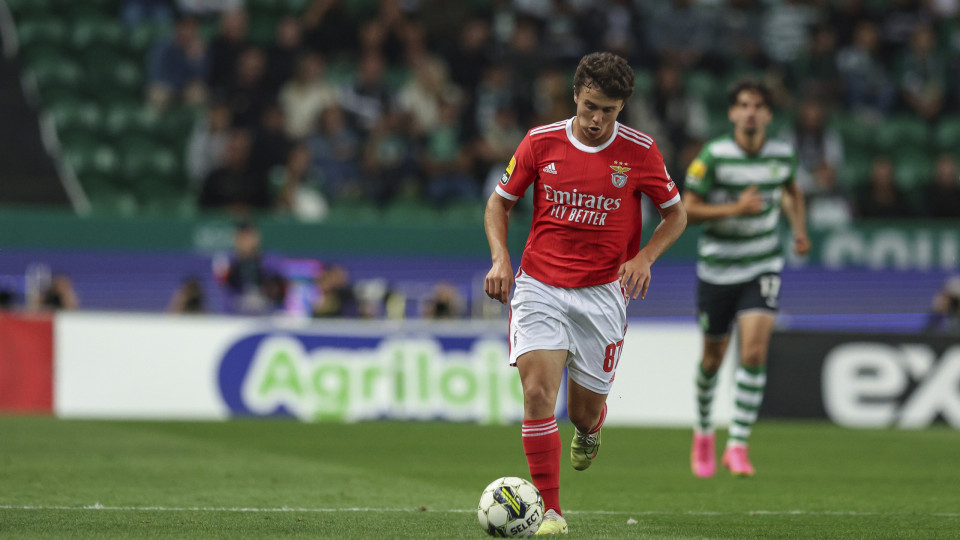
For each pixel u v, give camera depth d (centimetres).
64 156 5791
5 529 1678
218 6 6819
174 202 5738
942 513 2095
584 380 1744
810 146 6209
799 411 4338
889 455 3334
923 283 5616
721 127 6444
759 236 2698
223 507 2008
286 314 4772
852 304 5550
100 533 1642
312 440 3494
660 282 5441
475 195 5697
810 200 5891
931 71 6944
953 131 6675
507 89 6038
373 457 3048
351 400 4191
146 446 3200
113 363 4138
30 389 4103
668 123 5922
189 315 4422
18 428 3625
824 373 4344
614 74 1605
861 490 2486
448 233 5288
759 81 2672
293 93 5819
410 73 6359
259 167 5519
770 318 2712
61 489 2244
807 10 7025
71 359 4122
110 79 6244
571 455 1927
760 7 7019
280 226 5153
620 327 1750
